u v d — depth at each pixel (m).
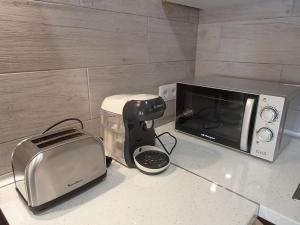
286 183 0.69
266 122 0.76
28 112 0.70
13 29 0.62
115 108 0.75
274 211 0.57
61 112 0.78
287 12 0.93
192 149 0.90
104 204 0.59
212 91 0.89
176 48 1.13
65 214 0.56
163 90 1.12
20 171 0.57
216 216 0.56
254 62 1.06
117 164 0.78
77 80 0.79
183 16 1.11
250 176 0.72
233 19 1.08
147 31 0.97
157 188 0.66
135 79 0.98
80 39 0.77
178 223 0.54
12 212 0.57
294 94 0.80
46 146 0.57
